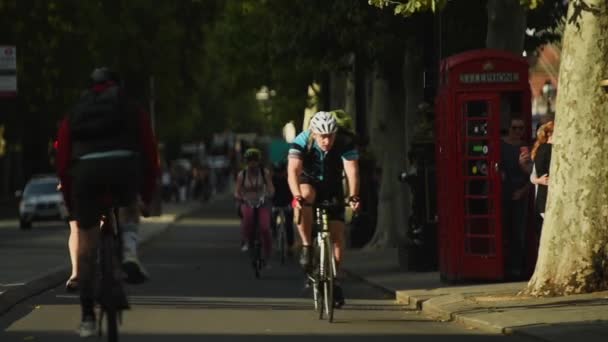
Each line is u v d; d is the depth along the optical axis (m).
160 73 161.88
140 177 26.33
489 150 48.38
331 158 37.38
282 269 66.38
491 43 55.19
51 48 148.25
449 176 48.84
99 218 26.23
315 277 38.38
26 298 45.84
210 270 65.69
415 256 57.75
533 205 49.00
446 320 38.06
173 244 101.12
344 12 68.31
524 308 38.19
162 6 159.88
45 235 107.88
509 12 54.75
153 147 26.53
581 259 40.97
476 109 48.56
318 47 72.50
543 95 80.31
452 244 49.03
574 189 40.91
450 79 48.56
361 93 82.25
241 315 39.38
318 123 36.81
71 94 151.62
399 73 75.94
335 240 37.78
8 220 154.38
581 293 40.91
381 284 51.22
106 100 26.02
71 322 37.06
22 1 143.75
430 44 58.19
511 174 48.91
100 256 26.09
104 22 155.62
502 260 48.59
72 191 26.25
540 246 42.06
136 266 25.95
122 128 26.12
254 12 118.38
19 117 157.38
